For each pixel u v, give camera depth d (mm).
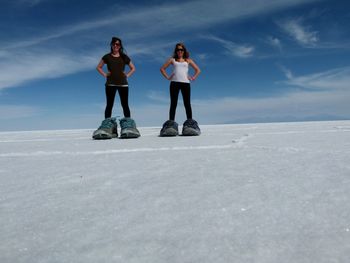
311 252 910
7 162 2627
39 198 1519
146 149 3055
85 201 1449
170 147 3125
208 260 886
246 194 1457
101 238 1053
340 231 1037
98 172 2041
